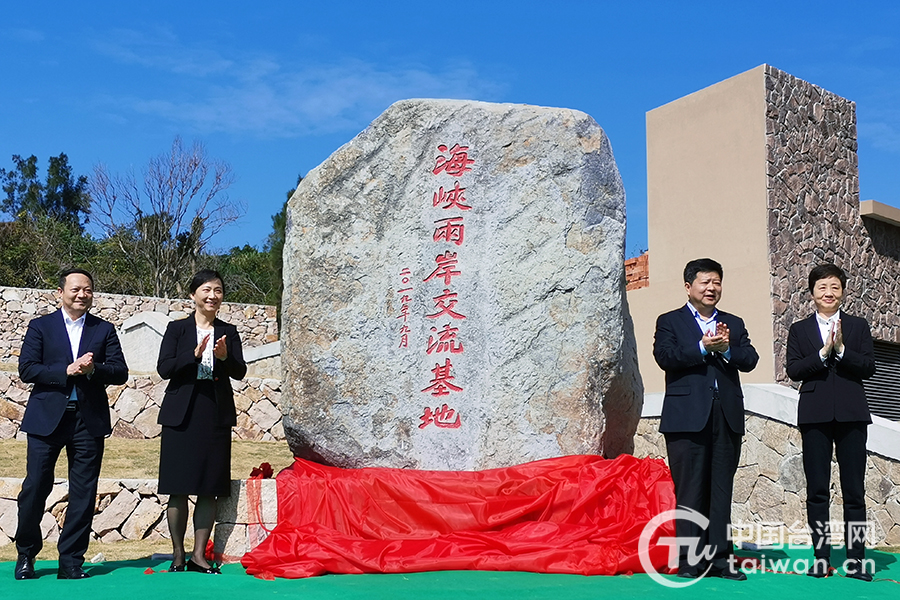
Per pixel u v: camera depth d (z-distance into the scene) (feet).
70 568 16.34
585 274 20.27
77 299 17.44
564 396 19.98
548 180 20.72
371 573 16.44
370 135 21.63
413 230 21.12
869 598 14.71
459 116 21.22
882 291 53.36
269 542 17.29
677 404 16.51
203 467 17.40
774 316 46.52
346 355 20.92
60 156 137.39
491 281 20.54
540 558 16.39
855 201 52.47
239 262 103.40
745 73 49.01
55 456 16.70
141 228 95.91
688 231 50.62
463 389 20.33
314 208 21.66
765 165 47.62
